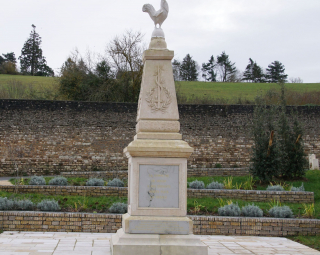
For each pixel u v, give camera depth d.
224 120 22.34
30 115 21.52
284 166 17.30
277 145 16.97
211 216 10.30
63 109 21.73
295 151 17.39
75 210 11.09
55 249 7.38
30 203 10.98
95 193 13.59
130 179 6.89
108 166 21.69
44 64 63.25
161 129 6.96
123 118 22.05
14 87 33.25
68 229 9.91
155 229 6.45
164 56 7.14
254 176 16.95
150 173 6.67
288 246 8.62
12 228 9.81
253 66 69.12
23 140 21.33
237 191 13.65
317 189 15.59
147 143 6.71
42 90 32.50
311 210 11.21
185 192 6.68
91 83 30.75
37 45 63.19
